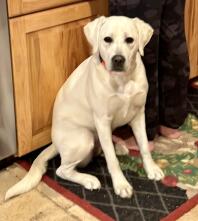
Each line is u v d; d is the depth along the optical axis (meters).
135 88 1.12
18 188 1.14
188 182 1.19
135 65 1.11
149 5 1.15
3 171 1.25
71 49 1.23
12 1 1.05
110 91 1.10
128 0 1.16
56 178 1.22
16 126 1.20
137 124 1.21
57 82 1.24
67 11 1.17
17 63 1.12
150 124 1.33
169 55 1.27
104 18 1.07
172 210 1.09
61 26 1.18
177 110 1.37
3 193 1.17
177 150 1.33
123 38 1.04
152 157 1.30
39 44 1.15
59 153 1.24
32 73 1.17
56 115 1.20
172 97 1.34
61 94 1.21
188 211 1.08
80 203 1.12
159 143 1.37
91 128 1.19
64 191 1.17
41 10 1.12
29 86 1.17
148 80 1.26
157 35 1.20
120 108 1.15
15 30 1.08
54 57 1.20
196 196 1.13
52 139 1.23
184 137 1.39
